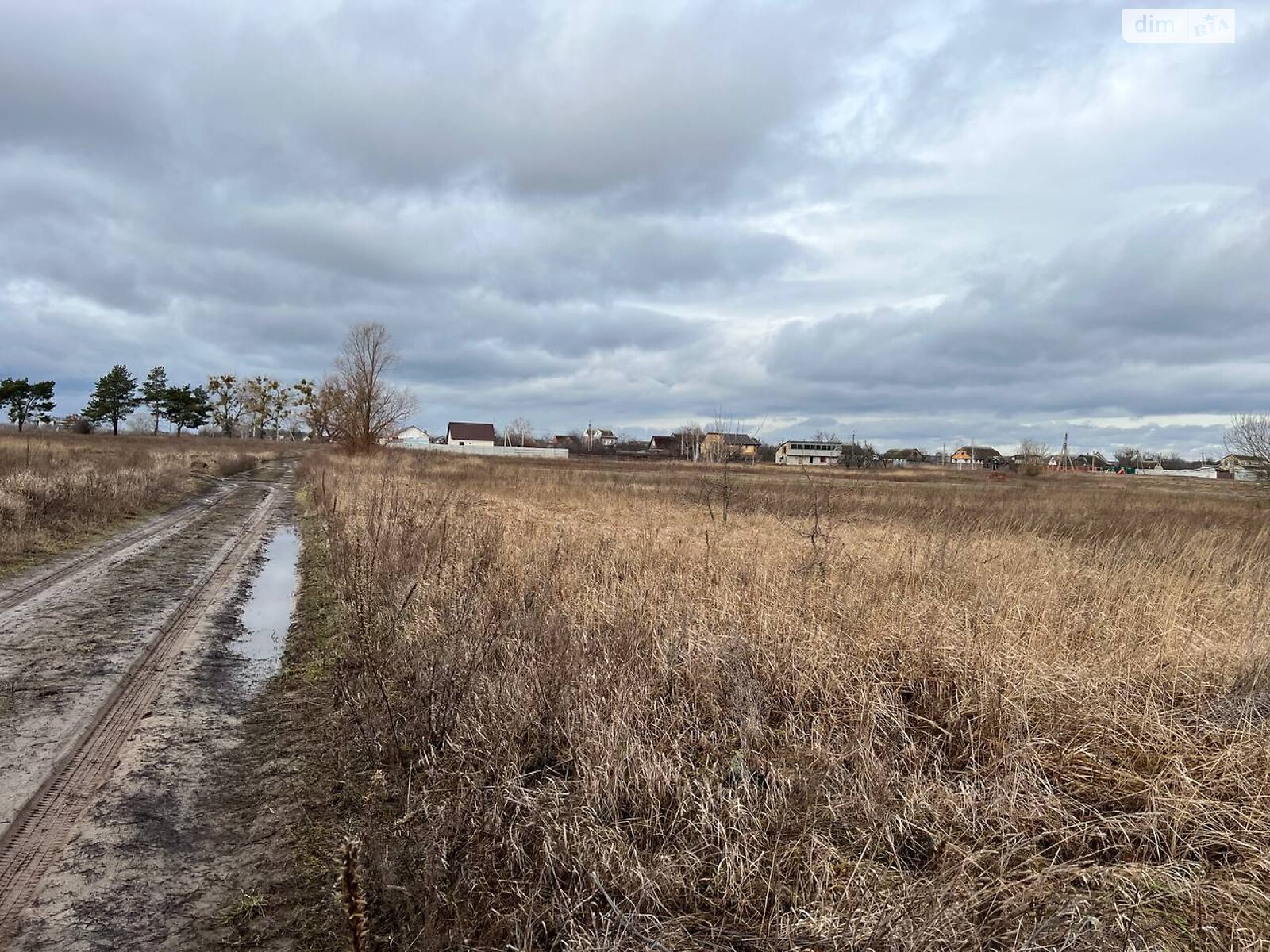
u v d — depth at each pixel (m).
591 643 6.37
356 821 4.23
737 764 4.78
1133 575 9.45
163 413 87.62
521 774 4.37
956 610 7.35
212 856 3.95
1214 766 4.60
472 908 3.42
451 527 11.13
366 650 6.21
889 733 5.27
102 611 8.73
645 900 3.48
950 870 3.69
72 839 4.00
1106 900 3.41
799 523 16.31
